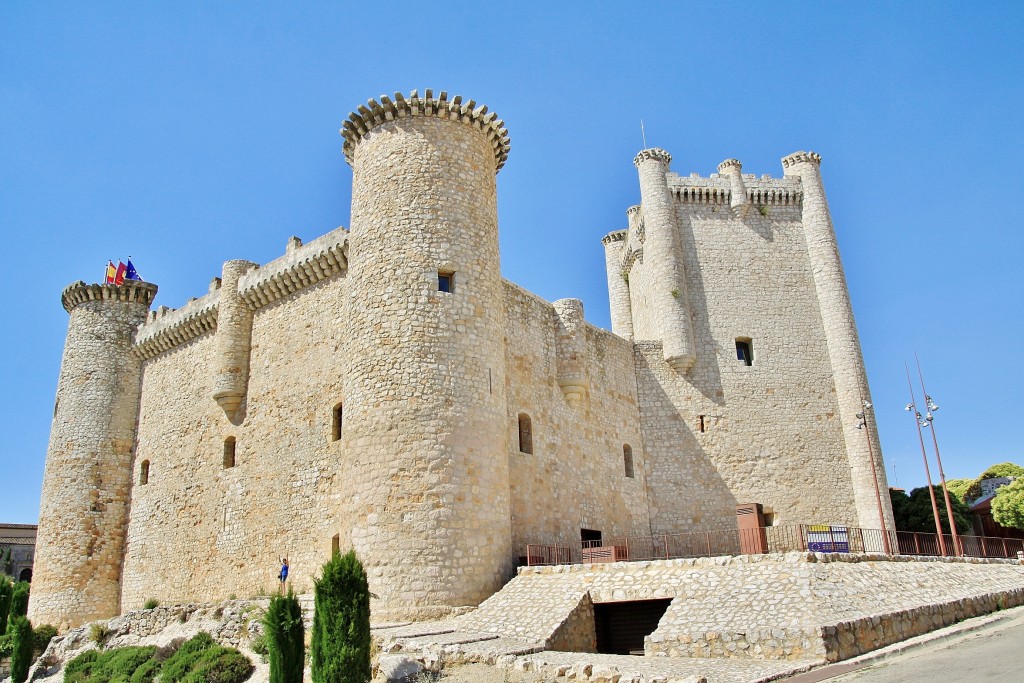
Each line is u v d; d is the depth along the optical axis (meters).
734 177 41.97
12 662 28.39
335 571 15.35
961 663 13.91
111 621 28.69
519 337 30.53
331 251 30.84
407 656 16.73
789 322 39.72
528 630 18.83
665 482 36.47
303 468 29.75
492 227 27.22
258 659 21.12
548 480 29.52
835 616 15.84
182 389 37.25
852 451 37.28
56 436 39.41
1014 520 44.47
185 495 34.69
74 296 41.53
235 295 34.59
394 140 26.84
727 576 18.20
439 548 21.84
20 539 80.94
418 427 23.03
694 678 13.09
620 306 47.84
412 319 24.31
